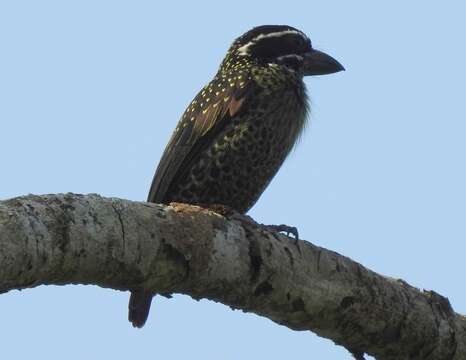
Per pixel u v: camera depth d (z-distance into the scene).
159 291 9.80
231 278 10.16
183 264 9.69
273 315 10.88
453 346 11.79
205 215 10.00
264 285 10.42
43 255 8.45
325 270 10.88
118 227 9.09
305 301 10.77
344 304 10.99
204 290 10.10
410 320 11.43
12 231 8.27
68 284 8.95
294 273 10.60
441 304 11.77
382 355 11.64
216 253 9.95
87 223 8.84
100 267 9.00
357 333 11.31
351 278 11.04
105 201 9.12
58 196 8.81
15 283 8.41
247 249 10.24
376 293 11.20
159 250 9.45
